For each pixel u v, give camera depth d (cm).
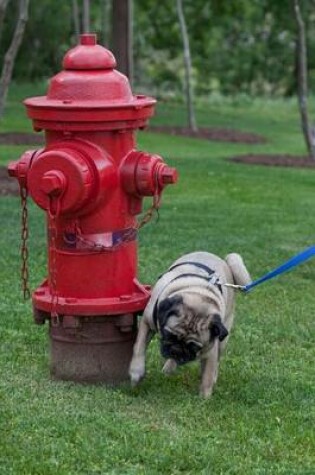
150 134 2919
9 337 786
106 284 654
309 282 1040
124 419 605
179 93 4275
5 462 532
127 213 656
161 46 4050
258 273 1064
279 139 3102
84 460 539
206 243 1218
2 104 1927
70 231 645
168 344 607
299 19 2436
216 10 3709
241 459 550
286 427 606
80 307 648
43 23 3712
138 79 4300
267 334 833
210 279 653
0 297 902
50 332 682
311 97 4319
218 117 3731
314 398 669
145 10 3878
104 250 648
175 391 673
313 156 2409
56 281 659
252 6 3741
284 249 1209
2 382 673
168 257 1120
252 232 1329
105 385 671
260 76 4138
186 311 607
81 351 668
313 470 539
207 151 2581
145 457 545
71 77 631
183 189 1759
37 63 3844
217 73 4128
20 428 582
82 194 616
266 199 1677
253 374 725
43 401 633
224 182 1867
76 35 3159
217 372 684
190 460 542
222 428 602
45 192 612
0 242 1170
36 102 633
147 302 666
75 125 622
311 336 833
